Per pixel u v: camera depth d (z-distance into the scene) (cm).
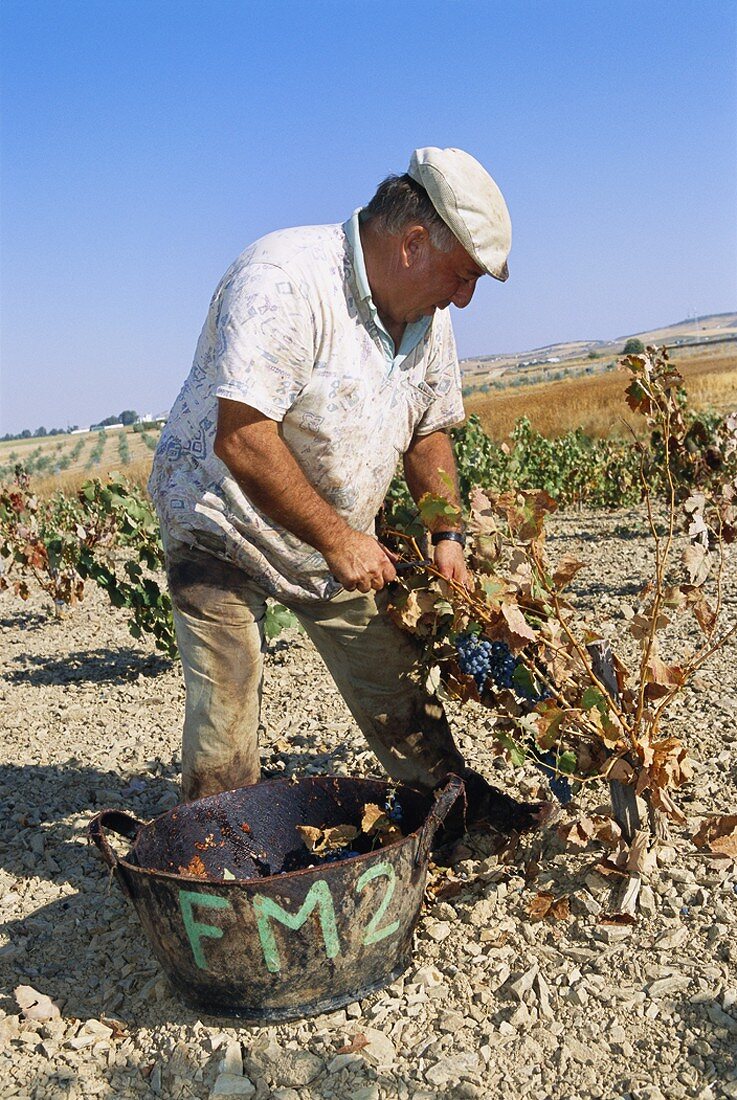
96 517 1179
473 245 286
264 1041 270
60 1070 271
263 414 285
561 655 326
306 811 335
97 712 621
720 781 400
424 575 342
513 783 427
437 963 301
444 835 364
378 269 299
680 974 279
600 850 341
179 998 295
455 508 326
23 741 566
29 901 369
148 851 301
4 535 1063
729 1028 257
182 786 336
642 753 323
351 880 268
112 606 1037
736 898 309
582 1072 250
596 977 284
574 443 1823
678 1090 240
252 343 282
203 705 323
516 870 343
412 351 323
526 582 316
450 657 354
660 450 988
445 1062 255
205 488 315
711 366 6588
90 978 317
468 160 288
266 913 262
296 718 562
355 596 336
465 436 1541
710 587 811
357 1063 259
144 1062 272
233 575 322
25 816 445
